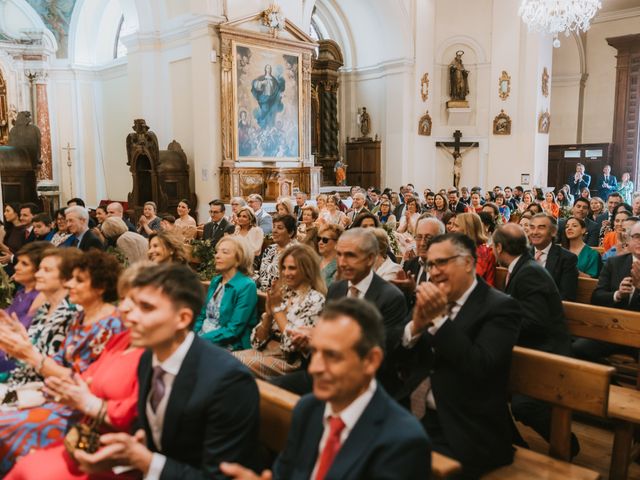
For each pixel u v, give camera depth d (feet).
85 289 9.32
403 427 5.44
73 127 55.98
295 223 18.12
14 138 37.65
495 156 60.59
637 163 67.05
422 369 8.37
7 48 52.34
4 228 26.03
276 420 7.78
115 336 8.87
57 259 10.69
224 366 6.82
